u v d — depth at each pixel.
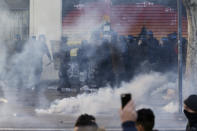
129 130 8.76
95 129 11.60
